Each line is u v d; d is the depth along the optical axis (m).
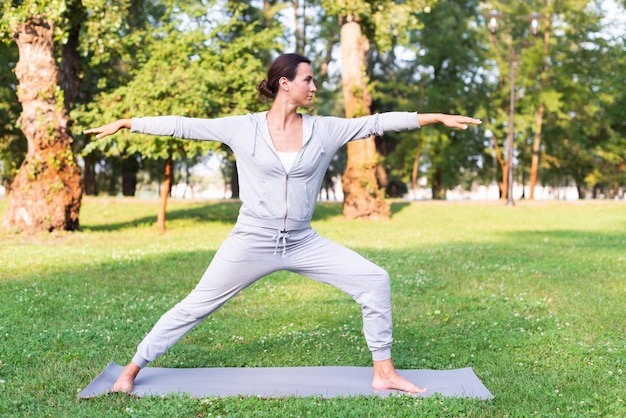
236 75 17.22
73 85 17.19
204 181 58.22
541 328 6.53
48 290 8.41
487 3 34.59
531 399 4.48
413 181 35.44
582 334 6.30
